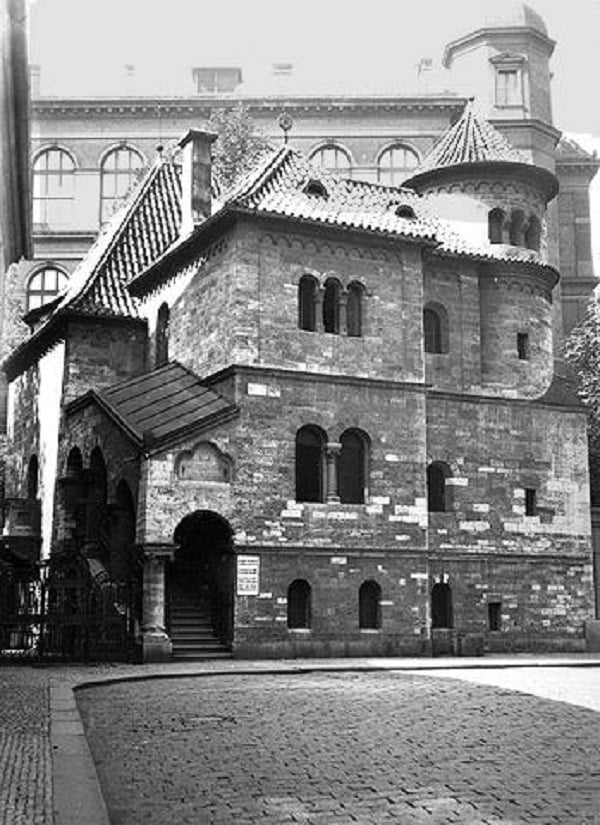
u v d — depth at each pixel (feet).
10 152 67.56
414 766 44.47
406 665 99.91
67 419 138.21
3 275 74.18
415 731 54.60
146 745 50.42
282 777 42.14
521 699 69.72
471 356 131.34
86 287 143.43
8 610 101.91
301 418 115.03
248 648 108.27
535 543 129.39
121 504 117.60
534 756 47.01
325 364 117.50
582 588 131.34
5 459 177.68
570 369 181.78
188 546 117.91
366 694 72.90
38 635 100.01
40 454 152.46
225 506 109.70
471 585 124.77
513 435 130.82
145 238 153.48
